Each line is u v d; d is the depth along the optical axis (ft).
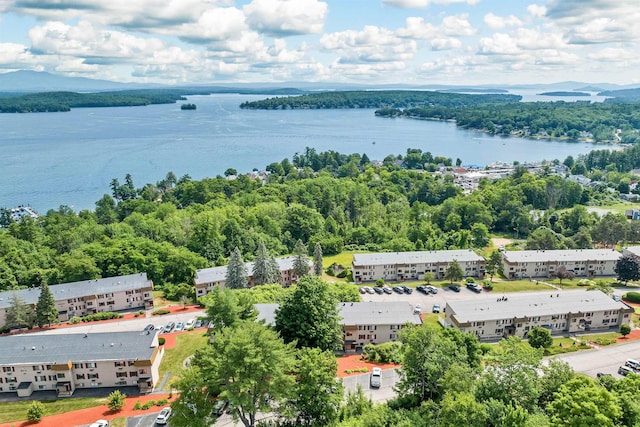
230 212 648.38
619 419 176.86
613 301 367.45
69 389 266.16
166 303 419.13
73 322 373.20
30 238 564.71
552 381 204.85
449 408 179.42
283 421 217.15
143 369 270.26
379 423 194.39
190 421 191.31
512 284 463.42
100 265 458.91
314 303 279.69
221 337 201.77
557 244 563.07
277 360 193.67
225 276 434.30
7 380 266.57
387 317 329.31
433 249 578.66
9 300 367.45
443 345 224.33
